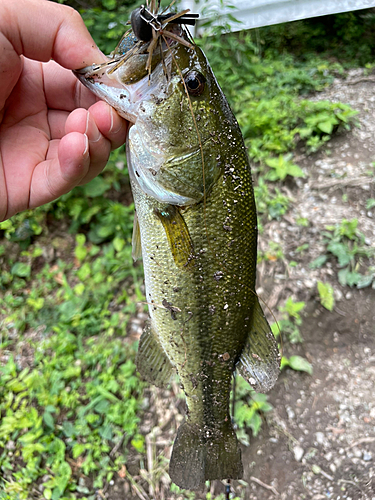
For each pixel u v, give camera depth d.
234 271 0.17
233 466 0.20
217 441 0.20
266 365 0.19
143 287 0.35
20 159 0.19
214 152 0.16
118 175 0.40
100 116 0.16
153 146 0.16
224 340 0.18
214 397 0.19
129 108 0.16
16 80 0.18
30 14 0.16
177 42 0.15
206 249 0.17
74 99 0.20
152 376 0.20
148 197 0.17
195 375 0.19
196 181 0.16
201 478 0.20
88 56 0.17
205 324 0.18
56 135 0.21
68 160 0.16
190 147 0.16
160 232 0.17
